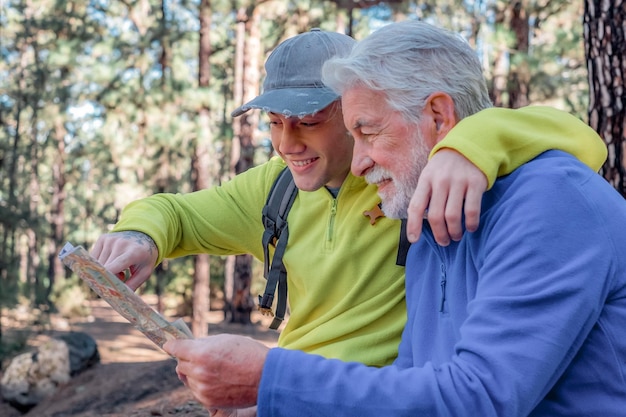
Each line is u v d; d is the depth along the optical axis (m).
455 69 1.47
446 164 1.31
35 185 27.19
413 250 1.69
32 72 17.92
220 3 14.87
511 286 1.23
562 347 1.19
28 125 19.95
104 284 1.35
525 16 10.82
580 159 1.47
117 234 2.02
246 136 15.27
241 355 1.27
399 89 1.44
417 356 1.53
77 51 17.55
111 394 7.52
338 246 1.99
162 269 20.25
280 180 2.19
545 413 1.30
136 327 1.37
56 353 9.23
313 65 1.96
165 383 7.40
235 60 17.62
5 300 12.18
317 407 1.22
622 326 1.27
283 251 2.10
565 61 13.23
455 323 1.41
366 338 1.91
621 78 3.79
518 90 10.33
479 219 1.35
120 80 16.06
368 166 1.52
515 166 1.37
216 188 2.38
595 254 1.24
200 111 14.62
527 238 1.25
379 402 1.20
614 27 3.80
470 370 1.18
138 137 16.75
